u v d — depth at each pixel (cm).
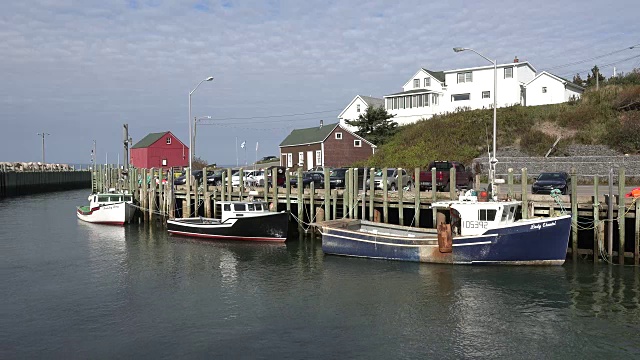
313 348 1274
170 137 7938
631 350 1245
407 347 1275
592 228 2030
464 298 1655
